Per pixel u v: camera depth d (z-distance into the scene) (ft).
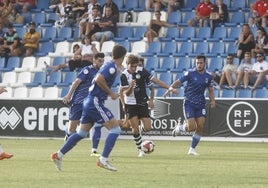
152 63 223.71
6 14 248.93
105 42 230.07
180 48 226.79
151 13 240.53
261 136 183.42
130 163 119.55
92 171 104.32
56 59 233.35
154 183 88.58
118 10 238.07
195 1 241.76
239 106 184.34
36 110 193.36
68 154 140.87
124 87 136.77
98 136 136.56
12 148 158.40
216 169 108.88
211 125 185.78
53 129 192.24
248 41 212.43
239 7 236.22
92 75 132.67
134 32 237.25
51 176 97.04
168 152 148.36
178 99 186.70
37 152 145.07
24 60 234.79
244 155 139.85
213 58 219.82
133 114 136.77
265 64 204.64
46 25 244.63
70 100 133.69
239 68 204.44
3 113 195.31
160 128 188.34
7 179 93.20
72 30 241.55
